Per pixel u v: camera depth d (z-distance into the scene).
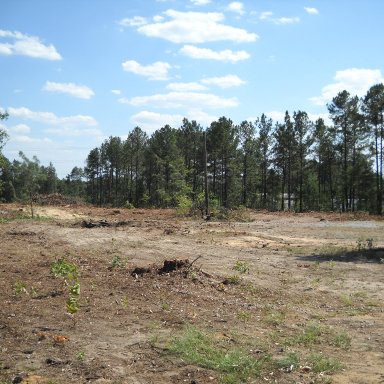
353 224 28.77
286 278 12.24
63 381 5.01
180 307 8.28
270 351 6.27
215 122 64.06
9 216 26.53
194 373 5.36
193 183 70.81
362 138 49.94
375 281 11.99
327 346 6.74
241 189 69.00
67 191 113.25
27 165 45.06
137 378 5.19
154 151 69.06
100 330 6.75
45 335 6.35
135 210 38.94
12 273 10.34
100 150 87.25
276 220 32.16
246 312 8.41
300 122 58.44
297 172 62.22
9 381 4.95
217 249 17.11
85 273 10.70
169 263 11.25
